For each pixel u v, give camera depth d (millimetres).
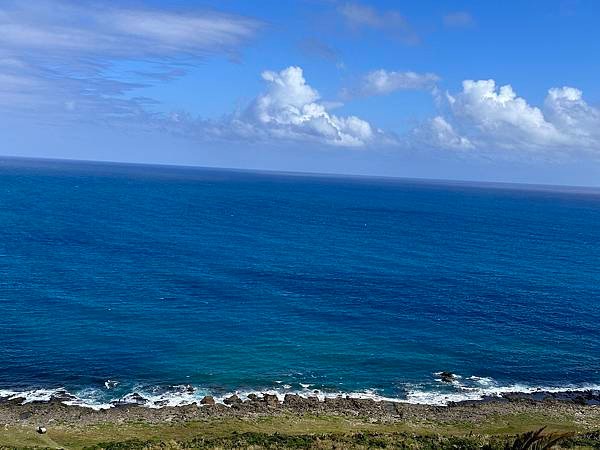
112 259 92000
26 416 39375
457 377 50469
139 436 37031
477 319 68125
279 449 32969
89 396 43375
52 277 77750
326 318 65500
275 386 46875
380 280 86938
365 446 33719
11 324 57375
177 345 54406
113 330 57531
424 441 35250
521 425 41188
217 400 43812
